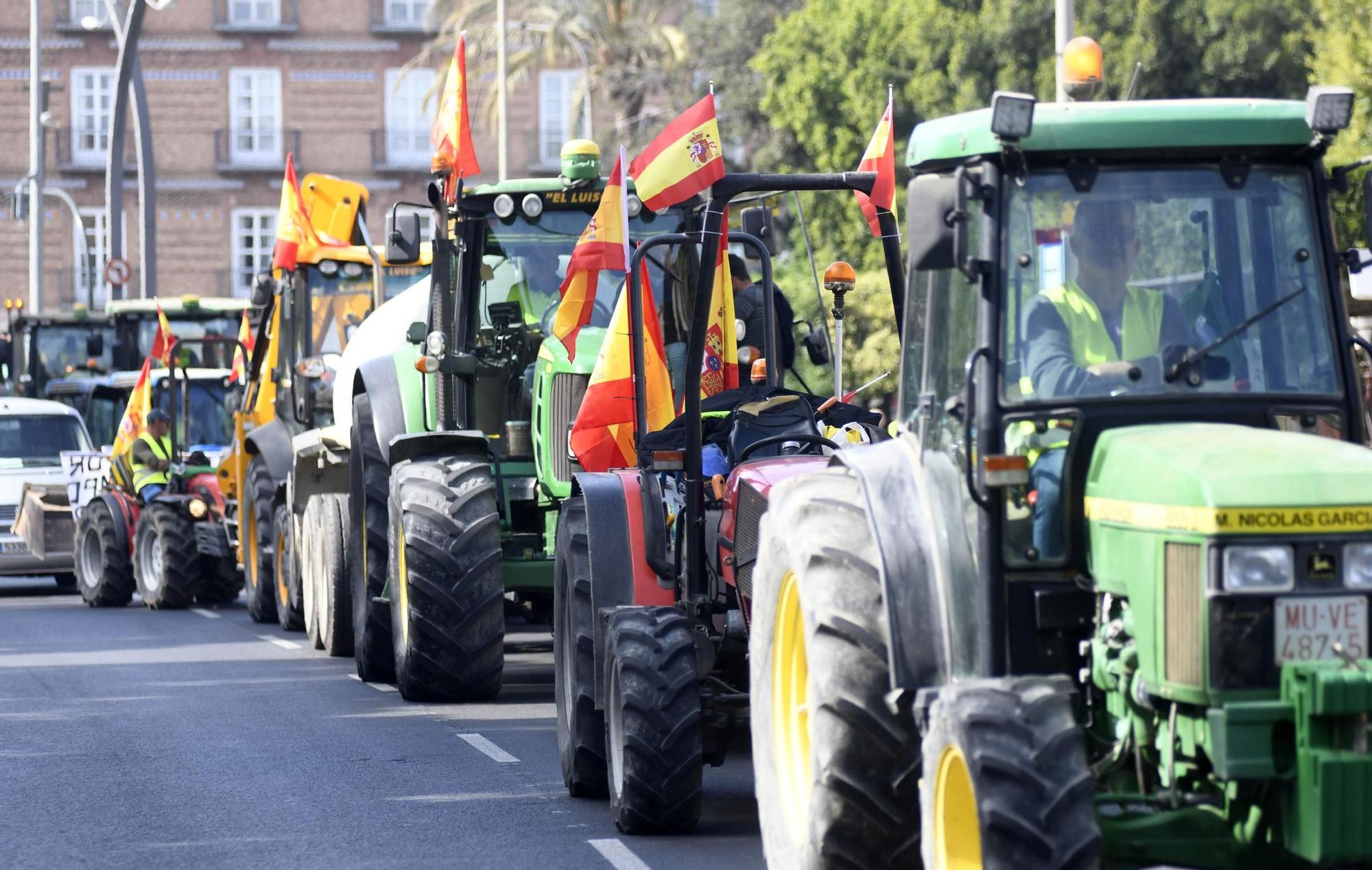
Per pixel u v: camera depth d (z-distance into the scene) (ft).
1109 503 67.46
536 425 144.15
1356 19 236.84
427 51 582.35
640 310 112.47
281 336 223.51
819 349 130.21
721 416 109.60
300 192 233.14
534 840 96.94
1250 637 62.18
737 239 126.41
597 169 148.56
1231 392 71.00
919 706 70.90
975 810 64.75
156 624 224.94
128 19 307.78
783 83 384.88
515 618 224.12
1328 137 71.56
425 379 160.56
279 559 216.13
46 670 174.81
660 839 96.63
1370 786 59.57
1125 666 66.33
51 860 94.27
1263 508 62.34
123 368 346.13
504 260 150.20
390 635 160.56
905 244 352.08
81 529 262.26
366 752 124.98
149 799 110.11
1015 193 71.92
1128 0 331.36
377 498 159.84
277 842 97.55
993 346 70.54
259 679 166.30
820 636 74.69
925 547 73.41
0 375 422.41
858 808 73.61
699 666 99.19
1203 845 65.31
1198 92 329.11
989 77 349.61
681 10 510.17
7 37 652.89
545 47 509.76
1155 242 72.02
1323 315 72.08
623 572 104.12
